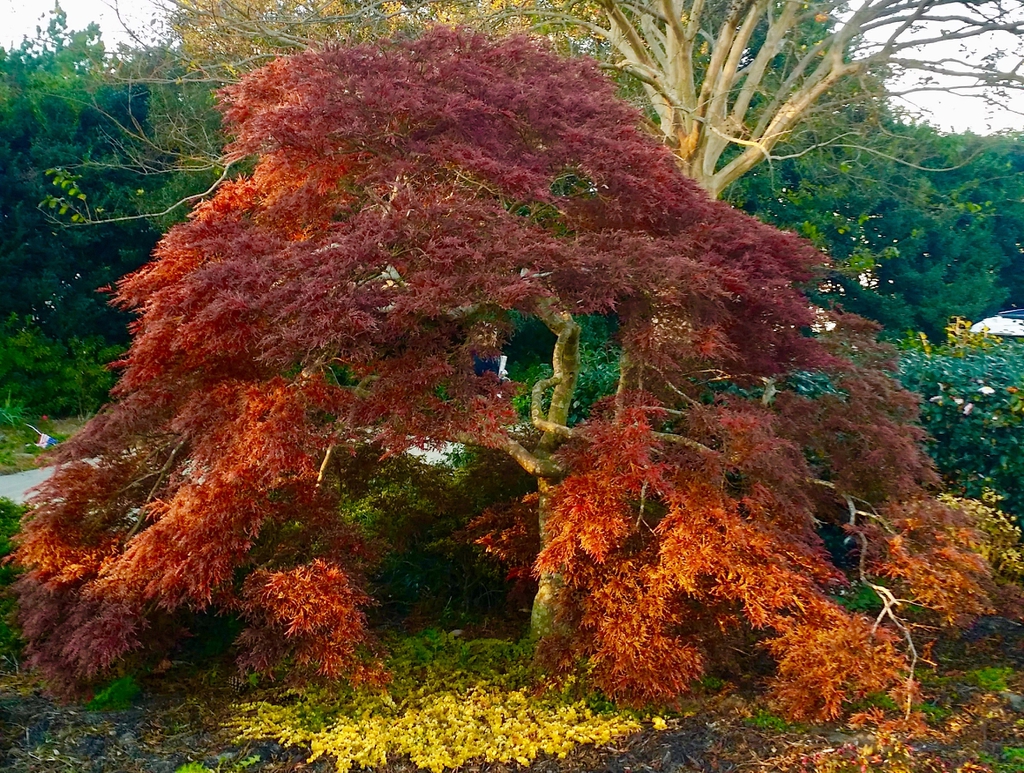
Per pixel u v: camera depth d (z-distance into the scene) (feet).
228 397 11.19
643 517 12.36
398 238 10.08
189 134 37.06
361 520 16.33
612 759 10.40
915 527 11.97
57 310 40.27
